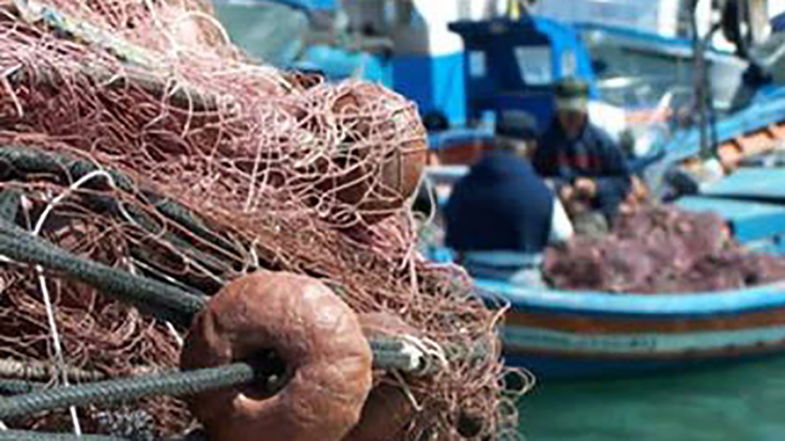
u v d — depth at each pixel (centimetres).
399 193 266
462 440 262
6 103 226
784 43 1340
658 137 1256
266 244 245
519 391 307
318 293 209
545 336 916
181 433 229
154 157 240
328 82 281
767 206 1143
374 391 230
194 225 238
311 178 256
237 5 1245
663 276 968
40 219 221
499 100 1418
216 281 237
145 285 221
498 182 934
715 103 1338
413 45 1450
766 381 992
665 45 1312
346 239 262
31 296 231
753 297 975
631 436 912
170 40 258
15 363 227
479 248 938
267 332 205
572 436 906
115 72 235
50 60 229
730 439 910
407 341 229
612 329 931
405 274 270
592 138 1066
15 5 232
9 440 195
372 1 1457
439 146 1315
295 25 1266
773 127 1330
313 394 203
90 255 229
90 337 235
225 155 247
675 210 1035
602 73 1320
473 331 271
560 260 945
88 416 232
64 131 231
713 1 1329
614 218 1033
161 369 235
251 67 267
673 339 952
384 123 262
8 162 220
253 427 203
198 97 243
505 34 1391
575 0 1467
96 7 257
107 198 229
